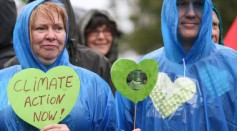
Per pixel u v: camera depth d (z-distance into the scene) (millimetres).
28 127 7152
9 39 8977
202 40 7590
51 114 7133
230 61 7598
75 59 8531
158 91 7559
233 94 7488
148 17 30594
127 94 7328
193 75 7570
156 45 29953
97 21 10539
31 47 7250
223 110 7461
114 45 10727
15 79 7137
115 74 7324
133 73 7328
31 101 7133
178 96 7504
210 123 7441
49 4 7254
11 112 7137
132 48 30156
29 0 8805
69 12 8570
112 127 7379
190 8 7590
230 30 10039
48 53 7211
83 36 10531
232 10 26125
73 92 7176
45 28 7211
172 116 7480
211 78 7531
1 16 8914
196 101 7473
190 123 7438
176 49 7641
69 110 7137
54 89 7168
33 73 7168
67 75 7195
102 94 7352
